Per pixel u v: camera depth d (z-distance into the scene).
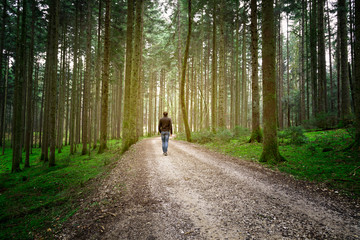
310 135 11.34
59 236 2.64
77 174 8.49
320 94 15.47
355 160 5.53
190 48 26.47
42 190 6.57
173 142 15.84
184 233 2.47
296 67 34.06
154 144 14.48
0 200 5.79
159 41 27.73
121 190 4.20
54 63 12.85
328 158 6.25
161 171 5.78
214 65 17.84
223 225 2.66
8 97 32.34
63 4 17.34
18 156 12.67
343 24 12.69
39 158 17.89
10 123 39.25
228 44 26.83
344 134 9.22
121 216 2.99
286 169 5.57
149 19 21.48
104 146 16.52
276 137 6.75
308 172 5.12
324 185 4.15
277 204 3.32
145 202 3.51
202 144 13.93
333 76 27.44
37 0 15.56
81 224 2.86
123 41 22.23
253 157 7.68
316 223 2.65
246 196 3.71
